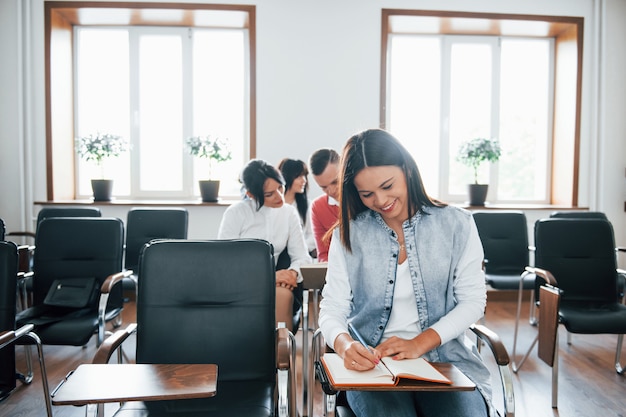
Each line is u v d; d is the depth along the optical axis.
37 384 2.67
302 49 4.53
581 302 2.86
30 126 4.50
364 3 4.51
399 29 4.79
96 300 2.70
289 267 2.70
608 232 2.85
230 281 1.69
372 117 4.59
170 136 4.87
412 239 1.46
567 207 4.71
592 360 3.10
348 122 4.59
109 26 4.79
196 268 1.68
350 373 1.19
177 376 1.18
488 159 4.60
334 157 2.77
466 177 5.00
